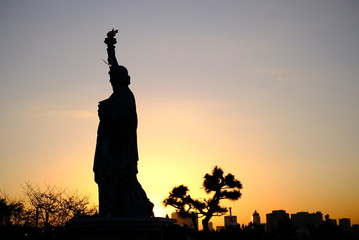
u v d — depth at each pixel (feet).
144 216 94.43
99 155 102.06
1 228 157.79
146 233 92.48
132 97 105.09
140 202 101.55
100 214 100.17
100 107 103.40
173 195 201.36
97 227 89.76
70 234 101.35
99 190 101.50
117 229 90.17
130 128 102.32
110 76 106.93
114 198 100.22
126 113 101.96
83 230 90.68
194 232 125.70
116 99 102.78
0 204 175.11
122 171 100.73
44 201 181.37
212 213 201.05
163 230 99.81
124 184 100.53
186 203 200.95
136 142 104.37
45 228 163.73
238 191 201.57
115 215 98.68
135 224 90.17
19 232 160.35
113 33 111.04
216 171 201.77
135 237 90.68
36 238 159.02
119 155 102.63
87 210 185.98
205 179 202.49
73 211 180.45
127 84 106.83
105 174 100.89
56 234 139.13
